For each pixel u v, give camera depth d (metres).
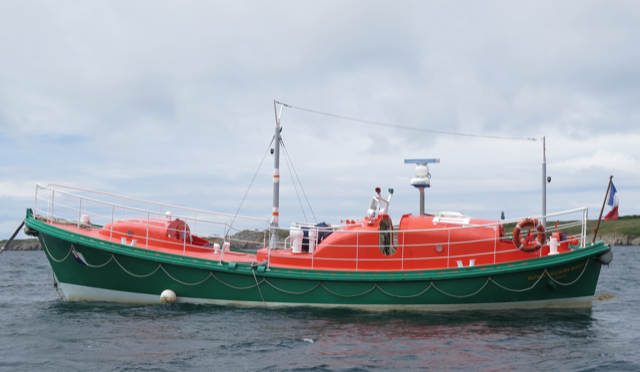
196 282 14.20
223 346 10.12
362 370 8.62
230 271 13.96
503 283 13.38
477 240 13.75
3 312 13.80
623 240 96.81
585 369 8.66
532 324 12.23
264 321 12.41
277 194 17.64
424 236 13.97
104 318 12.69
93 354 9.55
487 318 12.83
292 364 8.94
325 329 11.63
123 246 14.14
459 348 10.05
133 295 14.55
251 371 8.53
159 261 14.05
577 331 11.60
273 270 13.96
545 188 22.78
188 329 11.55
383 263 14.01
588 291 13.77
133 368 8.67
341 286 13.80
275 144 17.78
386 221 14.52
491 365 8.93
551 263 13.09
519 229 13.61
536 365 8.93
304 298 13.98
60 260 14.70
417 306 13.68
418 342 10.51
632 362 9.09
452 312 13.49
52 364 8.91
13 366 8.80
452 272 13.35
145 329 11.53
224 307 14.10
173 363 8.98
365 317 12.91
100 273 14.45
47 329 11.55
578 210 13.82
